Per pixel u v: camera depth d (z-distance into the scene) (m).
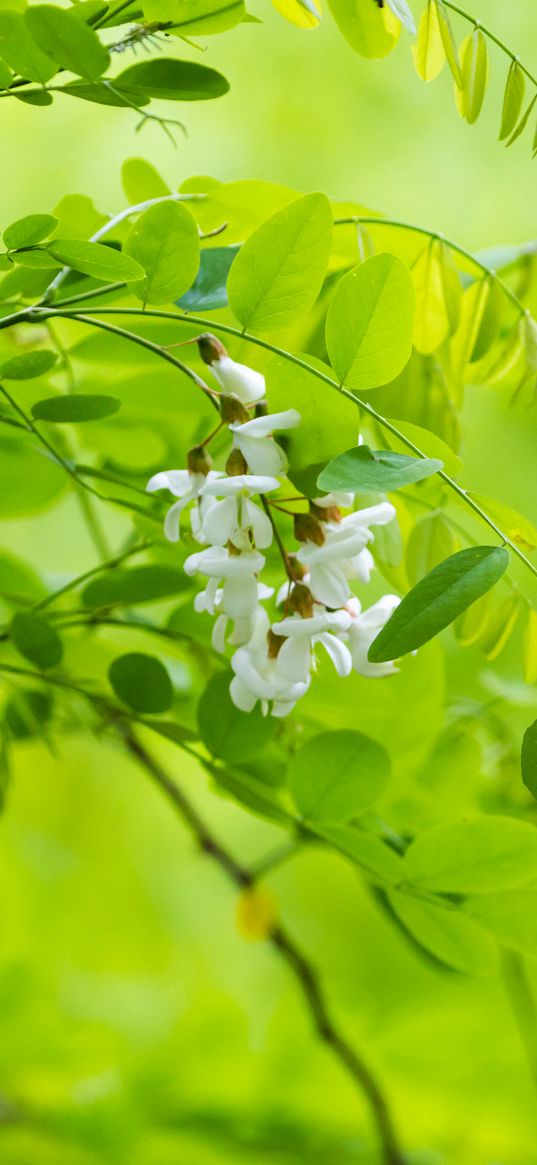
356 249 1.00
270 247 0.91
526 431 1.70
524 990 1.15
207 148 2.00
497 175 1.98
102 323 0.92
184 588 1.01
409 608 0.88
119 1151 1.16
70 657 1.04
